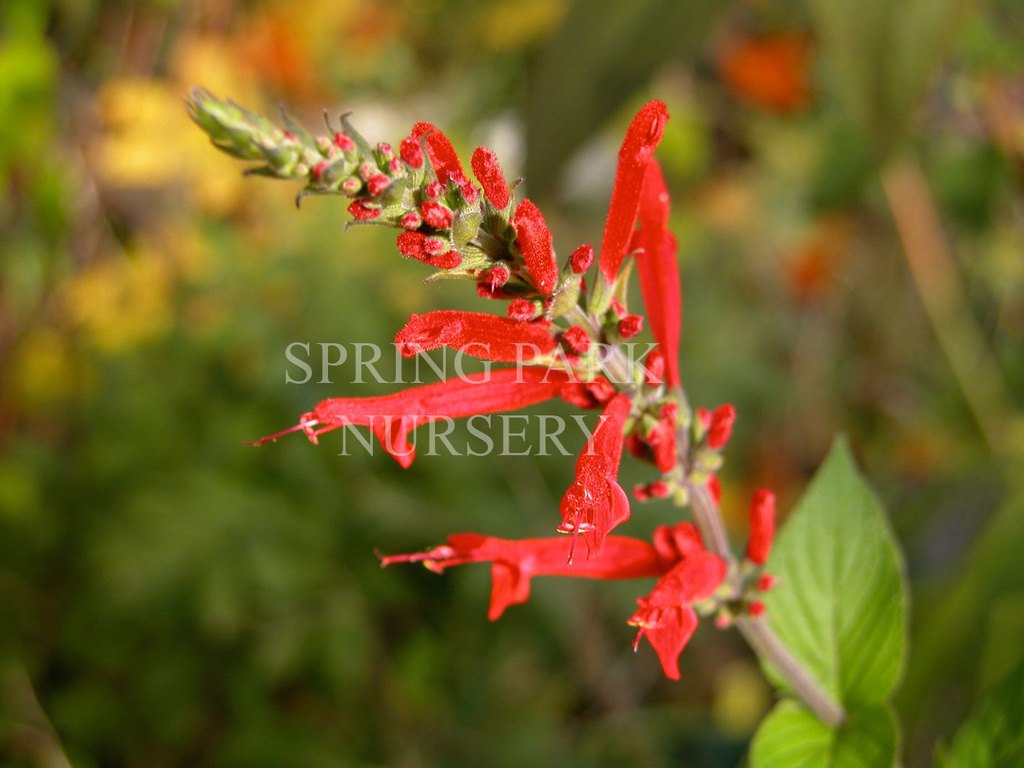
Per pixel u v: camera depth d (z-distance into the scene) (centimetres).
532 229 15
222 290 36
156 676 34
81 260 40
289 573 32
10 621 36
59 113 39
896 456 47
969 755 20
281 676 34
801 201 50
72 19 39
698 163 51
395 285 36
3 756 33
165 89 37
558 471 35
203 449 35
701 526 18
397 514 34
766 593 20
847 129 44
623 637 40
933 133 44
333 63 50
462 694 35
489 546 18
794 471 49
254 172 14
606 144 47
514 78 52
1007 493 36
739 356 43
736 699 41
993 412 43
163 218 39
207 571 32
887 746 19
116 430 36
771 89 50
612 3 31
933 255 43
